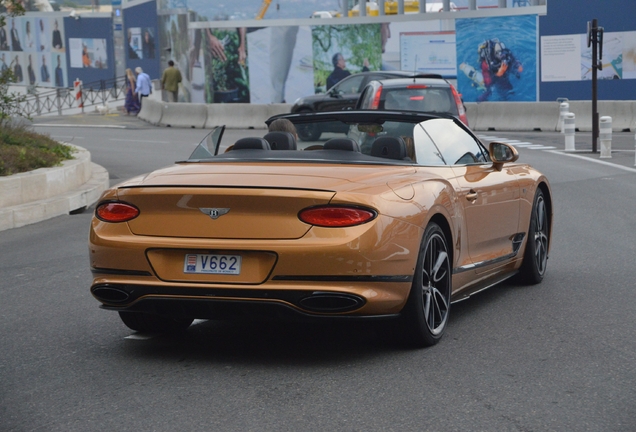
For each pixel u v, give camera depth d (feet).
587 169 60.03
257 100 133.59
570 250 31.71
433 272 19.08
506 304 23.43
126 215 17.78
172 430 14.02
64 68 196.75
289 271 16.62
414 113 21.90
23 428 14.25
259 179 17.52
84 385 16.58
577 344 19.10
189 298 17.11
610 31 107.96
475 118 99.19
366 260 16.74
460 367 17.37
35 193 44.16
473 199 21.21
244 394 15.80
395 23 121.80
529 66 113.29
